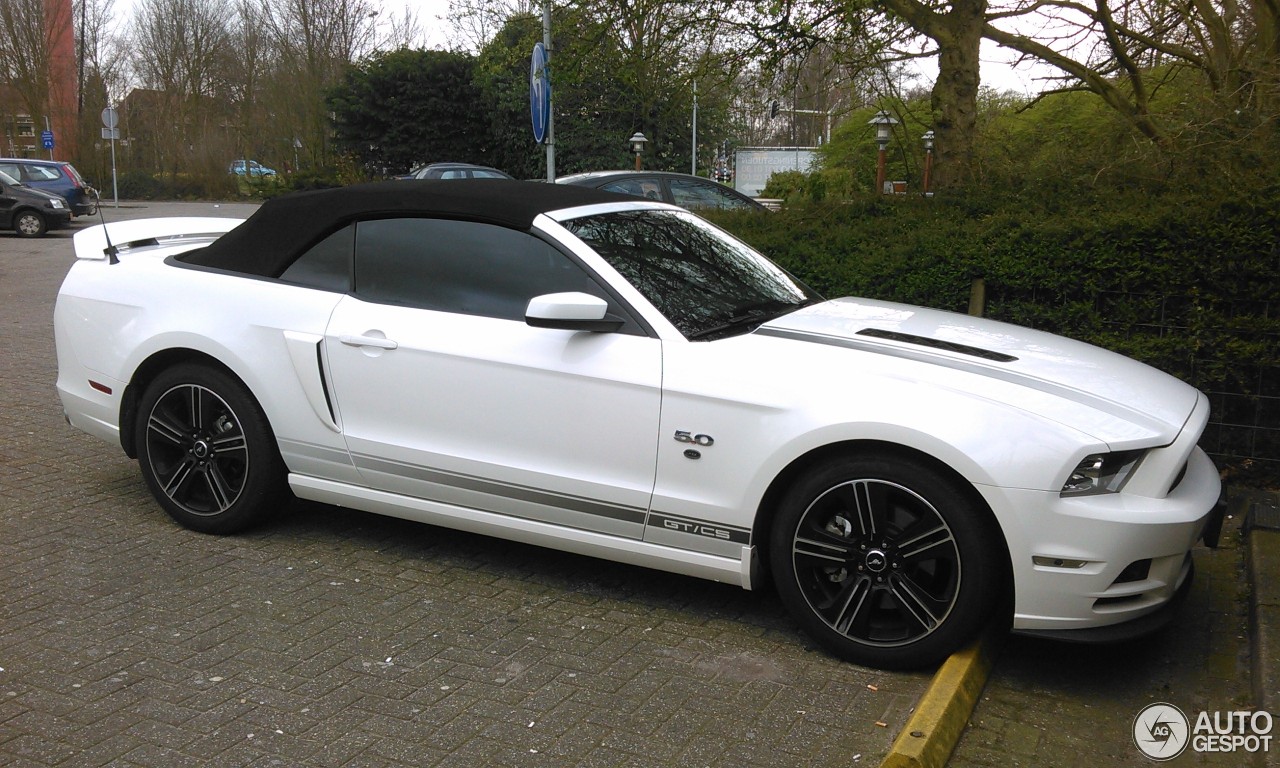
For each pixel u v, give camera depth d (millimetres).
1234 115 6152
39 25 44688
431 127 38812
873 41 7730
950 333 4105
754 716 3299
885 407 3475
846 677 3584
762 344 3797
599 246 4145
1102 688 3574
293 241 4590
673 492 3812
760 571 3824
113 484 5469
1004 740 3221
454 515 4281
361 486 4465
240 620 3910
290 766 2955
